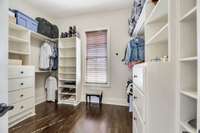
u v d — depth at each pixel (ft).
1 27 2.68
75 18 11.66
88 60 11.44
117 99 10.54
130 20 9.09
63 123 7.04
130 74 10.20
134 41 7.63
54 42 11.65
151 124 3.14
